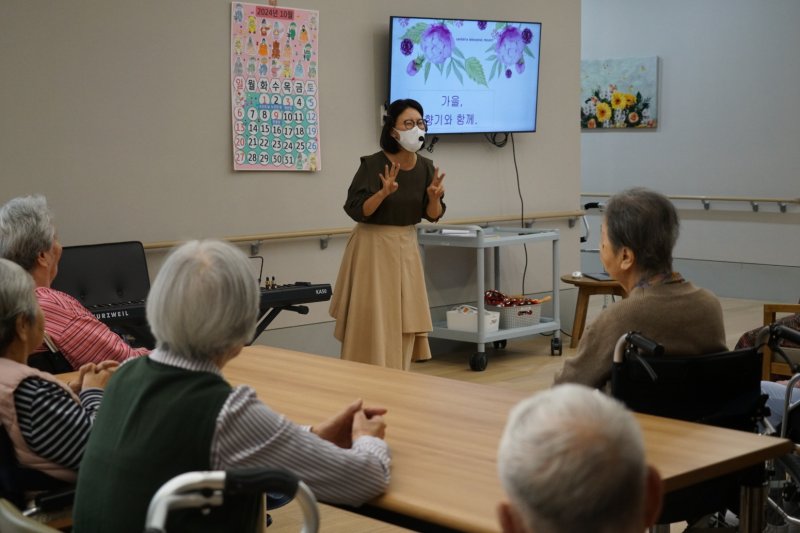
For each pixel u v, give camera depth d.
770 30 8.19
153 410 1.60
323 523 3.45
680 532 3.24
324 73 5.62
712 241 8.67
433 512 1.58
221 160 5.25
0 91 4.53
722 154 8.53
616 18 9.09
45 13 4.63
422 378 2.53
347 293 4.72
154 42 4.98
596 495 0.93
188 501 1.38
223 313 1.62
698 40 8.60
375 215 4.63
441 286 6.36
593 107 9.30
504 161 6.56
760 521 1.97
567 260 7.04
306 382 2.49
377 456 1.71
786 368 4.00
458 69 6.11
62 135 4.71
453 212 6.32
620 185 9.20
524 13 6.54
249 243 5.40
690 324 2.30
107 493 1.60
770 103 8.23
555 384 2.38
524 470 0.96
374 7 5.81
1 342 2.00
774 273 8.33
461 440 1.97
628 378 2.19
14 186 4.59
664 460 1.77
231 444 1.58
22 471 2.01
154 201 5.03
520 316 6.15
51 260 2.71
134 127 4.94
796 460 2.66
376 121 5.87
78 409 2.00
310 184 5.61
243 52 5.28
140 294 4.43
